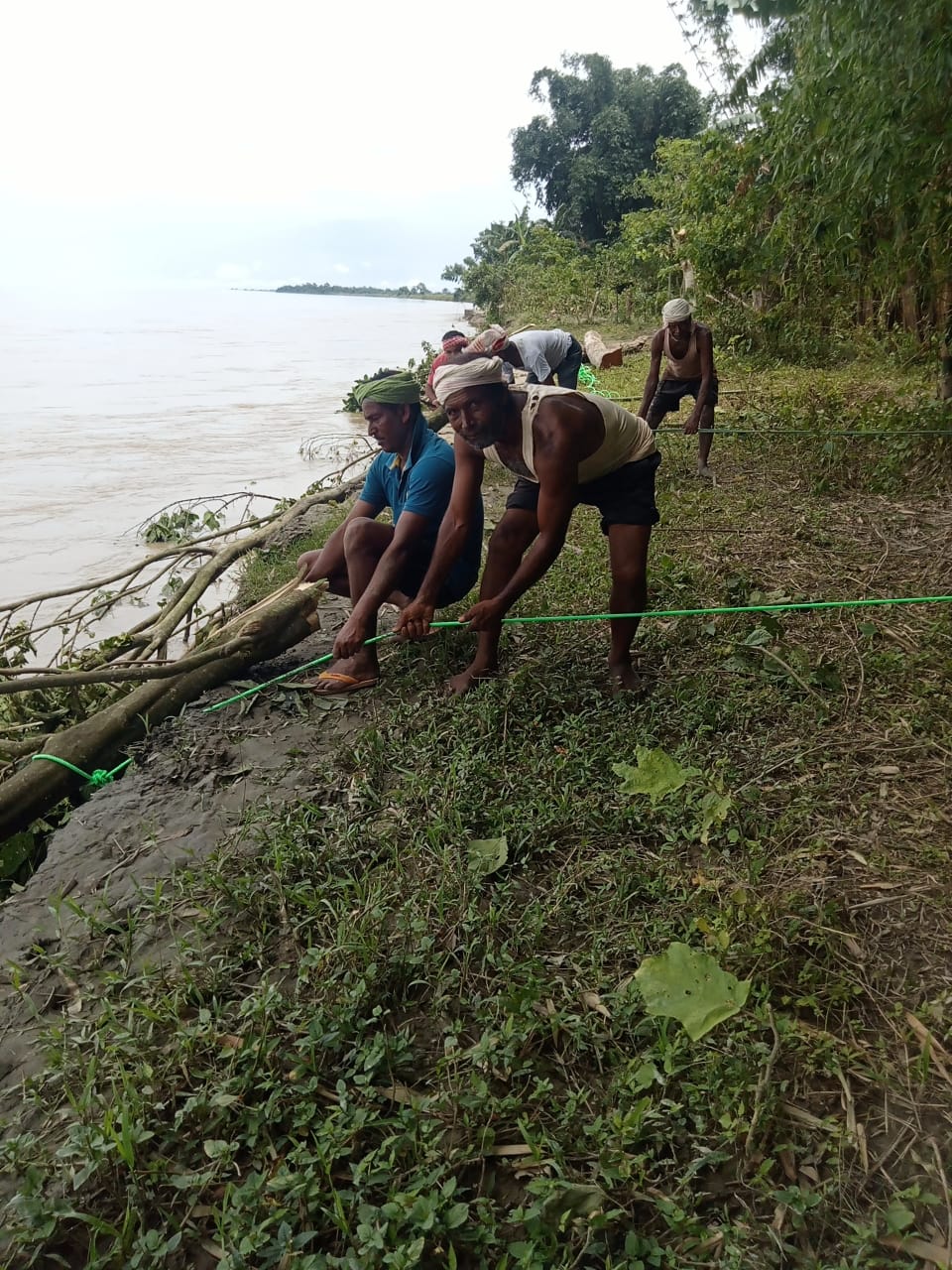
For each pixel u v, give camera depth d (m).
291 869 2.76
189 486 9.38
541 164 43.56
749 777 3.13
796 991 2.25
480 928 2.47
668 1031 2.11
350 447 11.27
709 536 5.85
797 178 6.79
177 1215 1.85
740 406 10.14
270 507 8.67
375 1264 1.66
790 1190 1.73
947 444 6.89
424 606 3.73
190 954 2.43
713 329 15.07
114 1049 2.12
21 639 4.86
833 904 2.44
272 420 13.59
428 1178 1.77
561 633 4.37
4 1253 1.77
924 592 4.66
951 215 6.37
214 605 6.27
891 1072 2.03
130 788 3.40
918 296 11.02
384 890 2.63
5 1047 2.27
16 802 3.44
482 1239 1.71
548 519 3.43
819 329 13.38
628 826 2.90
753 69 6.30
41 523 8.05
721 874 2.66
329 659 4.47
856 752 3.22
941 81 4.99
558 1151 1.81
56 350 27.38
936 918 2.46
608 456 3.54
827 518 6.08
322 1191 1.81
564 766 3.16
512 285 31.47
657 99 41.28
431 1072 2.10
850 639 4.11
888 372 11.82
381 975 2.30
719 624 4.30
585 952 2.41
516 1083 2.05
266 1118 1.94
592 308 25.66
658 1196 1.79
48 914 2.73
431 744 3.41
